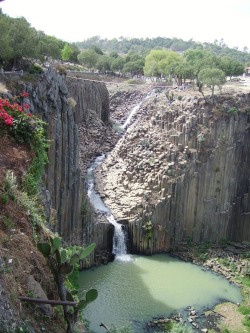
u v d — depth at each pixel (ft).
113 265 158.81
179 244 178.40
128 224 169.58
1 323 36.96
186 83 280.92
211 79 200.54
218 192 185.26
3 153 71.36
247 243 188.55
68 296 50.72
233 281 151.33
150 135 201.36
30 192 71.05
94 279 146.30
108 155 250.78
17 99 115.75
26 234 55.83
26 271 48.78
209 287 146.82
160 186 177.47
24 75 132.46
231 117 185.06
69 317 46.55
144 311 128.06
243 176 192.54
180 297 138.51
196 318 126.82
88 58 402.93
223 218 187.32
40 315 45.83
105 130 288.71
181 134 185.16
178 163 178.81
